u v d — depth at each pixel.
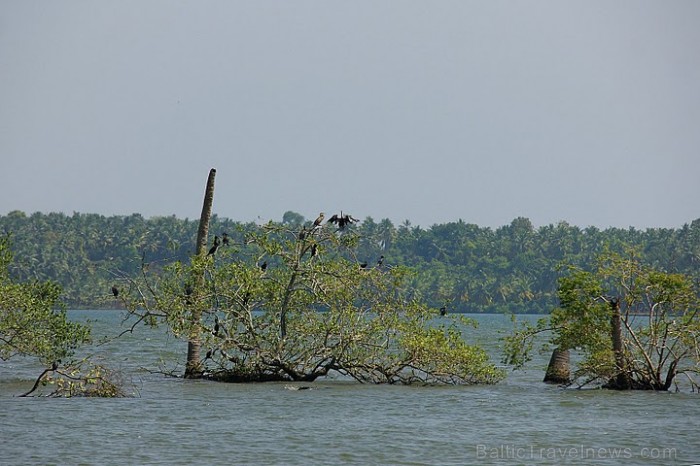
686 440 99.38
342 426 106.19
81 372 142.25
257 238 139.12
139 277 145.25
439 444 96.81
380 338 140.00
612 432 103.88
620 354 134.50
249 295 137.62
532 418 112.88
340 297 137.88
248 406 119.31
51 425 103.81
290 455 90.94
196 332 137.12
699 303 131.75
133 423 106.00
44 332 135.62
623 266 134.75
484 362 146.62
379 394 131.50
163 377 150.75
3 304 132.12
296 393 131.50
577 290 135.62
